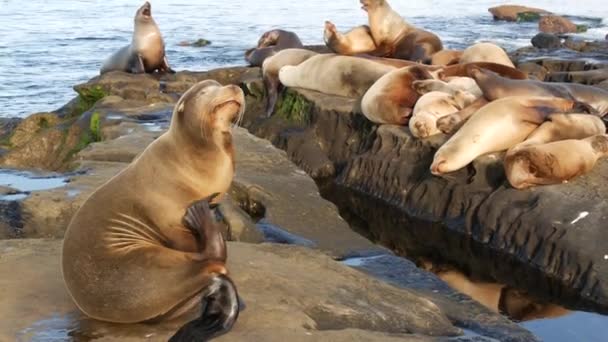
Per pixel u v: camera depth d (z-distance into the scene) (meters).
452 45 36.06
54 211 11.03
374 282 8.64
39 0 68.25
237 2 65.25
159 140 7.27
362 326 7.50
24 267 8.09
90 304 6.77
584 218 11.11
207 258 6.57
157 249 6.71
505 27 44.25
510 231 11.86
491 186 12.77
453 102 14.75
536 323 9.72
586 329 9.53
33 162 18.56
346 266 9.00
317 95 18.28
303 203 12.34
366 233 13.37
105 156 14.15
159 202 6.99
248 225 10.96
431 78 15.91
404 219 13.86
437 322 7.97
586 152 11.87
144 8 24.39
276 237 11.12
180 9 58.84
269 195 12.38
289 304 7.54
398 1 63.47
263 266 8.52
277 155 14.66
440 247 12.59
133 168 7.15
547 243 11.21
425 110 14.60
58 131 18.92
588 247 10.74
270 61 19.97
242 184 12.61
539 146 11.88
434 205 13.49
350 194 15.39
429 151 14.20
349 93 17.92
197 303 6.79
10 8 60.41
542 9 52.91
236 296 6.53
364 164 15.50
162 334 6.67
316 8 59.72
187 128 7.17
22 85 29.84
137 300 6.61
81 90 22.08
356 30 22.48
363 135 16.39
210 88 7.22
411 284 9.49
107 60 25.28
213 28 45.72
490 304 10.34
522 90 14.55
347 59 18.05
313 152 17.12
